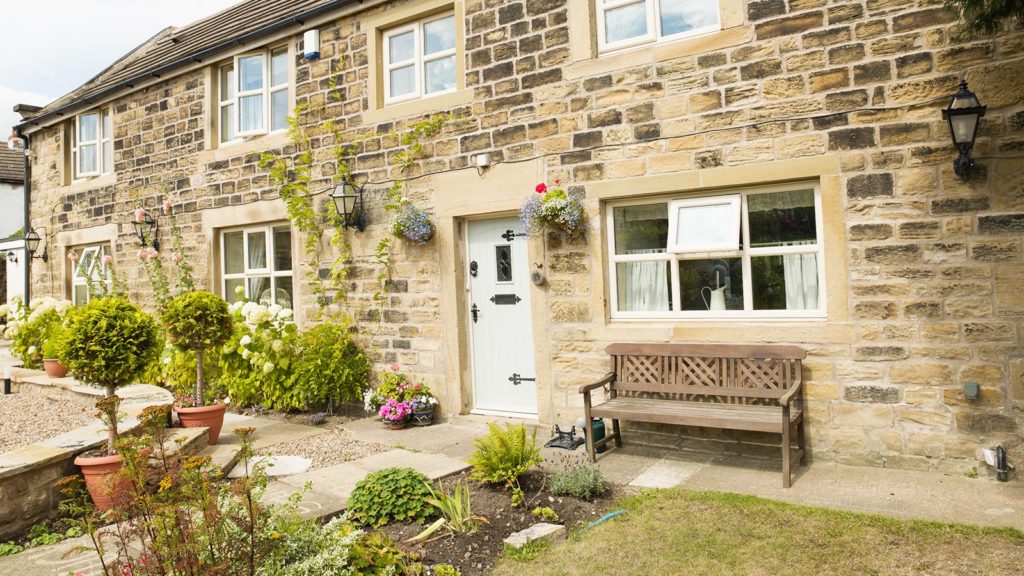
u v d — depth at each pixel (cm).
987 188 452
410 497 409
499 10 656
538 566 344
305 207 805
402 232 691
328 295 795
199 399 613
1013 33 445
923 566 328
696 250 547
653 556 350
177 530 280
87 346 475
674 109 560
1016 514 388
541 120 627
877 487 443
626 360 570
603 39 611
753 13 527
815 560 339
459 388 689
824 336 500
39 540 394
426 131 703
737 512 404
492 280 688
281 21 804
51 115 1166
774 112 519
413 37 743
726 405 509
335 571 296
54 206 1195
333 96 784
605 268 600
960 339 460
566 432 596
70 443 458
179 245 927
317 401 743
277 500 438
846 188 494
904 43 476
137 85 1008
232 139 927
